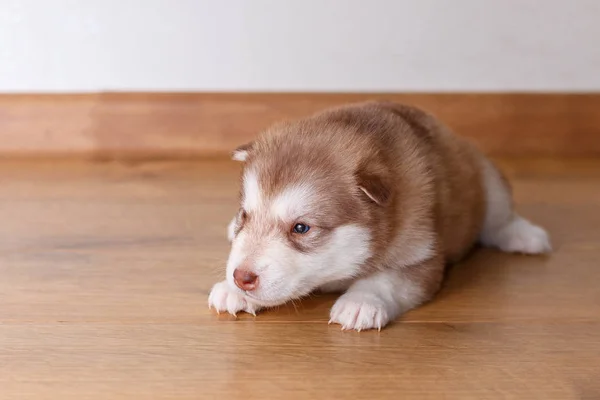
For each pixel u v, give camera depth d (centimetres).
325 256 101
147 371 96
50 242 119
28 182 138
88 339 100
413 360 97
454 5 144
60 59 146
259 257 100
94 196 133
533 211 128
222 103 146
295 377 95
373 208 102
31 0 144
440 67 146
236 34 146
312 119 109
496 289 109
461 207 111
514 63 146
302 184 101
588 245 119
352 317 102
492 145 148
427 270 106
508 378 95
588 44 145
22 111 146
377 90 147
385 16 144
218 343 100
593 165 145
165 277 111
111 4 144
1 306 106
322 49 146
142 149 148
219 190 135
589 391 94
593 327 102
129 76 147
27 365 96
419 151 107
